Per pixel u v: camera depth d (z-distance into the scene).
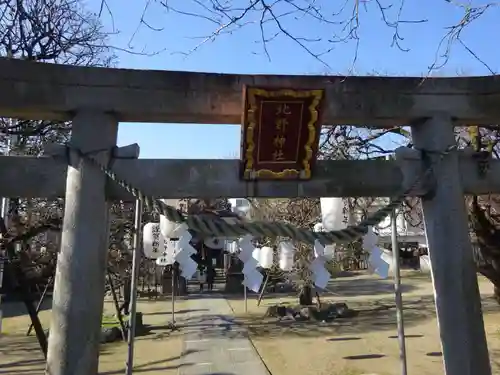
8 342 13.02
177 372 9.79
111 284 13.11
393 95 5.90
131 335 6.87
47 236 15.22
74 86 5.43
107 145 5.40
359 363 10.20
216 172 5.47
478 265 8.84
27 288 8.01
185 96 5.61
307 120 5.27
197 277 30.52
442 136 5.80
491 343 11.45
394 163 5.76
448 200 5.59
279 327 14.66
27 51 8.27
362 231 5.25
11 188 5.28
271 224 5.19
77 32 13.37
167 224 9.55
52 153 5.26
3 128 9.06
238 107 5.70
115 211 14.63
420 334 13.20
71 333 4.85
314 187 5.59
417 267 36.09
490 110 5.98
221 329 14.55
